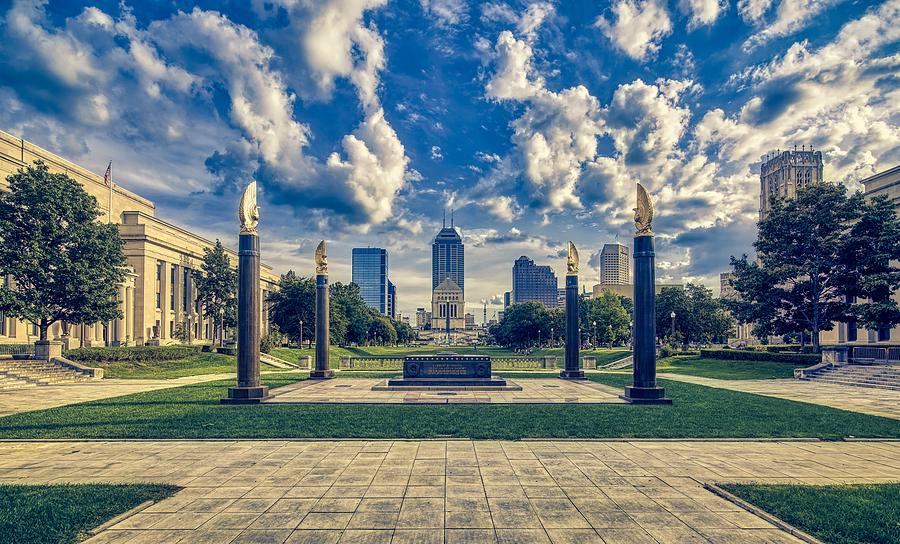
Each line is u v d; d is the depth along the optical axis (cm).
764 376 3956
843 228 4338
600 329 8256
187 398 2409
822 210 4369
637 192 2355
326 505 891
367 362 5244
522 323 10700
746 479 1058
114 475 1085
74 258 4278
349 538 749
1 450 1320
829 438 1462
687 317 7712
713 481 1038
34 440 1431
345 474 1087
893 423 1706
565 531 778
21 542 729
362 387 2980
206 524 802
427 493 959
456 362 3083
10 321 5912
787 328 4697
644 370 2259
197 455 1258
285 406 2106
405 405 2136
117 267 4816
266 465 1160
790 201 4684
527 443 1391
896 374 3167
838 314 4419
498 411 1958
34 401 2386
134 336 7712
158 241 8231
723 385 3256
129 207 9069
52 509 851
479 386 2936
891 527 779
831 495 932
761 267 4772
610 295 9131
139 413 1909
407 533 769
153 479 1053
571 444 1382
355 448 1330
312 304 7994
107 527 786
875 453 1299
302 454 1266
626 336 9019
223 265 7300
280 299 8356
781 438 1466
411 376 3072
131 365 4422
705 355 5344
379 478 1056
